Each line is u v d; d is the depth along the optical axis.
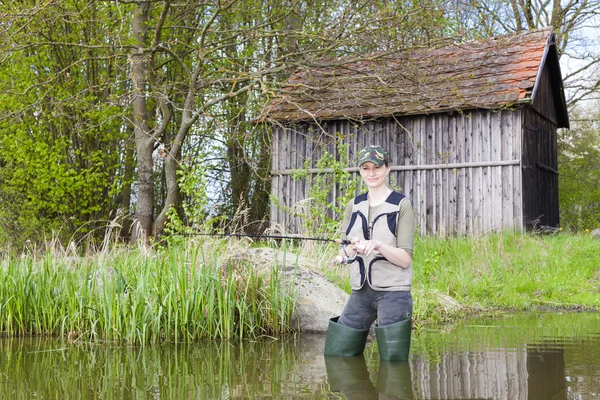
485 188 14.88
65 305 6.94
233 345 5.96
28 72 16.58
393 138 15.96
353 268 4.92
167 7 13.90
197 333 6.46
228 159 21.92
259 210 22.78
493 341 5.73
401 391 3.76
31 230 14.71
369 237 4.74
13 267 7.26
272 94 12.20
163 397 3.75
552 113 18.41
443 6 12.59
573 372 4.21
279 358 5.11
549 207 17.58
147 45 17.95
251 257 7.25
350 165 16.19
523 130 14.84
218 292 6.44
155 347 5.91
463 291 9.48
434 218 15.40
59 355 5.48
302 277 7.16
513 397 3.54
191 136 21.88
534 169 15.93
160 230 14.87
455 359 4.80
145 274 6.53
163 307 6.35
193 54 19.86
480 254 11.30
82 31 17.41
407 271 4.78
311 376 4.29
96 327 6.62
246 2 17.42
